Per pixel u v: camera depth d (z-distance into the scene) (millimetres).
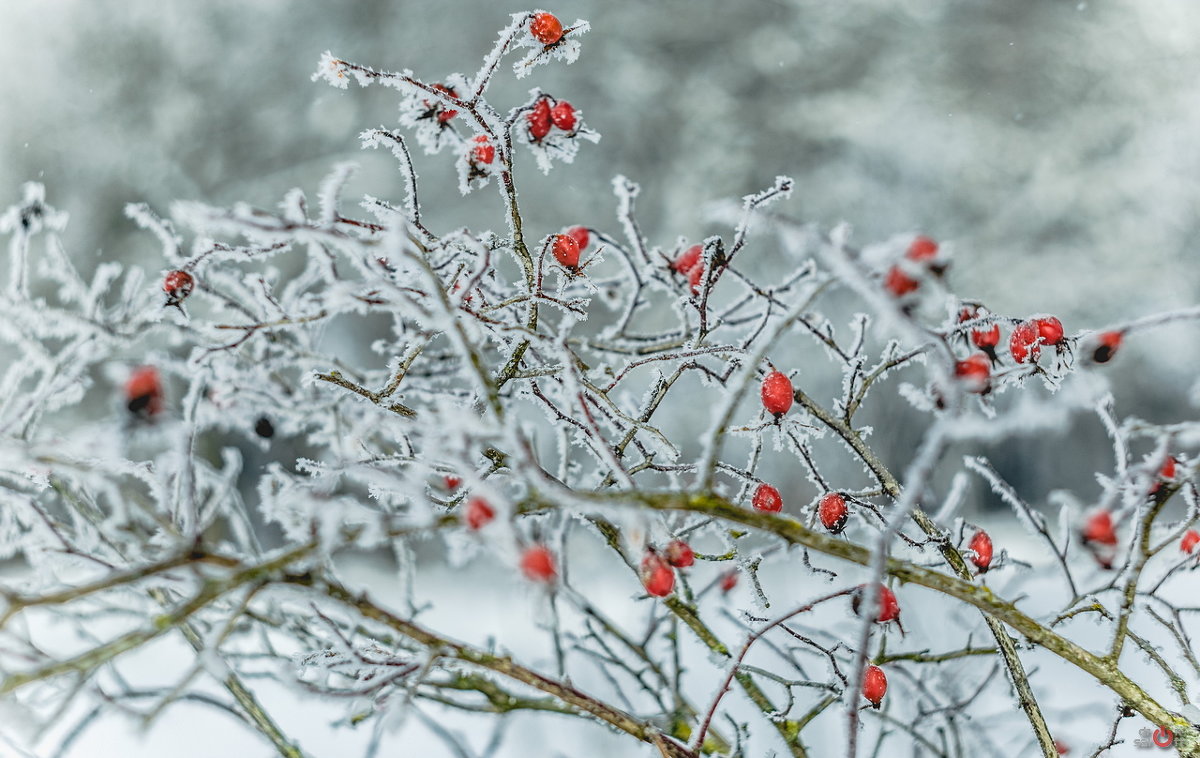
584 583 1496
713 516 962
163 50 4238
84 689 945
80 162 3961
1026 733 1222
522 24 1082
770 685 1279
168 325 1197
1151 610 1069
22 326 1185
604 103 4258
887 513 1086
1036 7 4484
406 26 4480
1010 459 3359
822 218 4039
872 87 4348
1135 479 1064
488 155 1100
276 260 2766
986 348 1096
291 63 4324
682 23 4473
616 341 1187
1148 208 3967
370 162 3961
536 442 1208
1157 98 4199
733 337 1225
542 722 1272
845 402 1120
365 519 940
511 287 1170
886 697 1188
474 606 1514
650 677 1310
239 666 1227
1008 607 996
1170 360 3582
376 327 2721
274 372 1234
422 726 1315
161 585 1027
